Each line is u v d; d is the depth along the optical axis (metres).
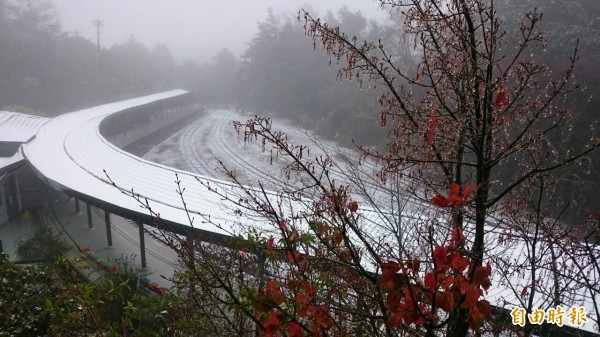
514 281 5.21
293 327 2.22
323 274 2.95
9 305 5.50
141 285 9.37
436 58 2.83
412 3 2.80
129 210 10.54
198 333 3.98
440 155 2.91
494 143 2.82
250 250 3.74
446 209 2.90
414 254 3.47
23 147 18.66
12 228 14.75
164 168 14.26
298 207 5.58
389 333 2.23
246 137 2.73
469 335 3.30
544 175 3.48
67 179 13.48
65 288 5.95
